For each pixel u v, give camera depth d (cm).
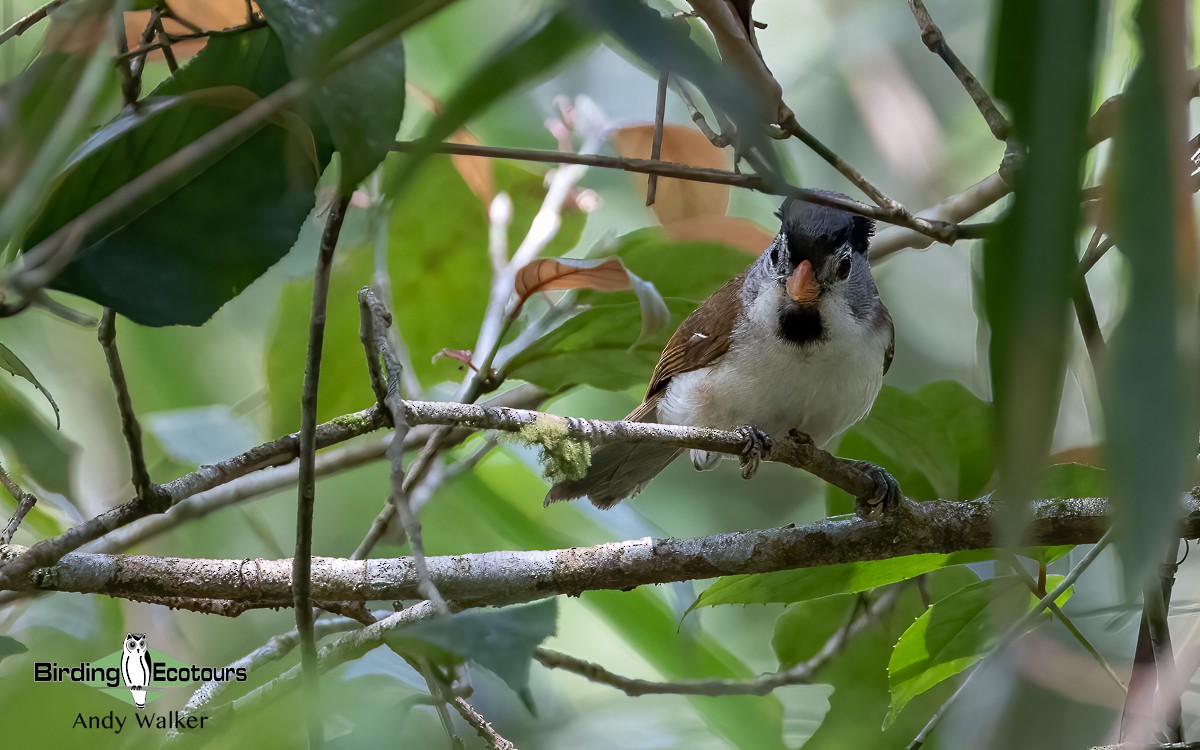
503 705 1014
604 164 503
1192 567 917
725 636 1155
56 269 353
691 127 852
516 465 1005
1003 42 236
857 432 887
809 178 1277
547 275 719
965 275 1343
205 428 900
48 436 779
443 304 915
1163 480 207
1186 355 213
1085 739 884
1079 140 225
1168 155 222
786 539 651
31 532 835
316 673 425
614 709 1048
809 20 1328
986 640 664
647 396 904
